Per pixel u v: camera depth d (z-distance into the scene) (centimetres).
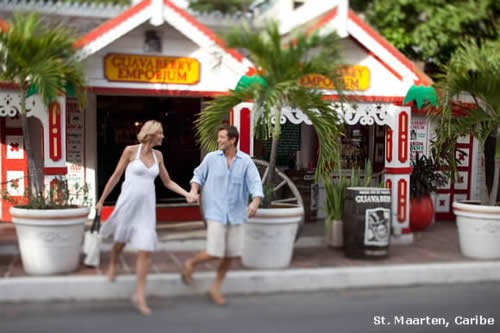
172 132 1038
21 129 908
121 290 554
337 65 672
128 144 1007
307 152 1058
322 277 616
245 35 636
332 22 796
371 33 809
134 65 767
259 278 595
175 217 951
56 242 577
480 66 725
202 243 747
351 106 808
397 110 838
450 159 832
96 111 976
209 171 539
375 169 1066
